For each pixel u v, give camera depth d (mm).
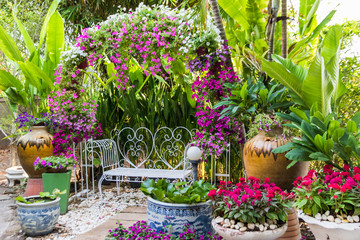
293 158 2133
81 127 3857
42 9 6043
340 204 1686
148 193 2301
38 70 4109
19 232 2936
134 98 4504
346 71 3570
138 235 2166
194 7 3078
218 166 4387
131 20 3447
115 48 3557
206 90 3287
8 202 4004
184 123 4426
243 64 4059
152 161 4492
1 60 6035
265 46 3658
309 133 2145
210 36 3174
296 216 2273
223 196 1839
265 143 2549
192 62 3305
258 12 3764
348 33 3832
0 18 5703
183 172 3811
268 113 2842
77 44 3658
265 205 1691
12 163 5746
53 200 2916
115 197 4164
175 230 2082
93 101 4086
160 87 4934
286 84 2633
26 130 4660
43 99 4668
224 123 3291
